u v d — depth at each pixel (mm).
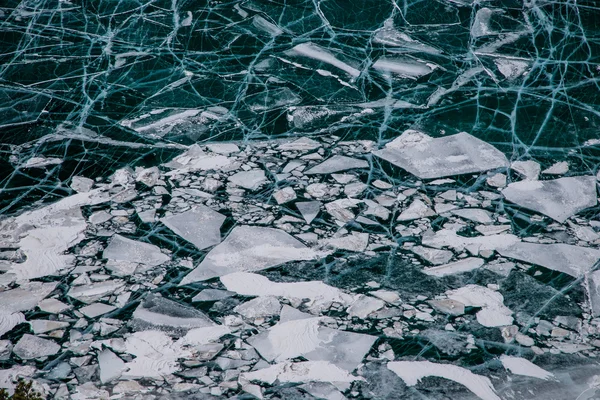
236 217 80688
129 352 76562
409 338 76938
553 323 77312
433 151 83312
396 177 82312
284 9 90500
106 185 82062
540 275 78688
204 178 82312
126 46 88438
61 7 90750
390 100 85750
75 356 76438
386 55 87875
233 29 89312
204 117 84938
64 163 82875
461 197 81438
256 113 85125
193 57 87875
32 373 76062
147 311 77625
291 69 87125
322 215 80750
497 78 86812
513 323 77312
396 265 79000
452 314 77562
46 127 84375
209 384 75812
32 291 78188
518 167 82625
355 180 82125
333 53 87812
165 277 78688
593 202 81250
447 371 76125
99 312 77625
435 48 88312
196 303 77875
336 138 84125
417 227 80312
